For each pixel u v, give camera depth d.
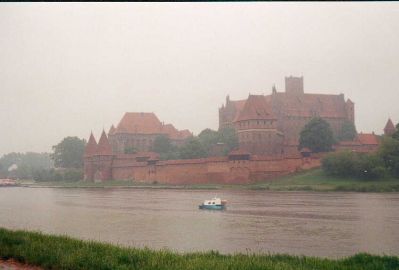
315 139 137.38
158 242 40.78
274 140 154.38
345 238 42.78
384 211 64.44
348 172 115.62
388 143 116.19
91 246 21.31
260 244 39.72
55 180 191.62
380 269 20.73
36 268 18.30
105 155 164.00
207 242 40.78
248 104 157.50
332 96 197.88
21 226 52.94
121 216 63.59
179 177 140.00
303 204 76.88
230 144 171.00
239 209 71.00
